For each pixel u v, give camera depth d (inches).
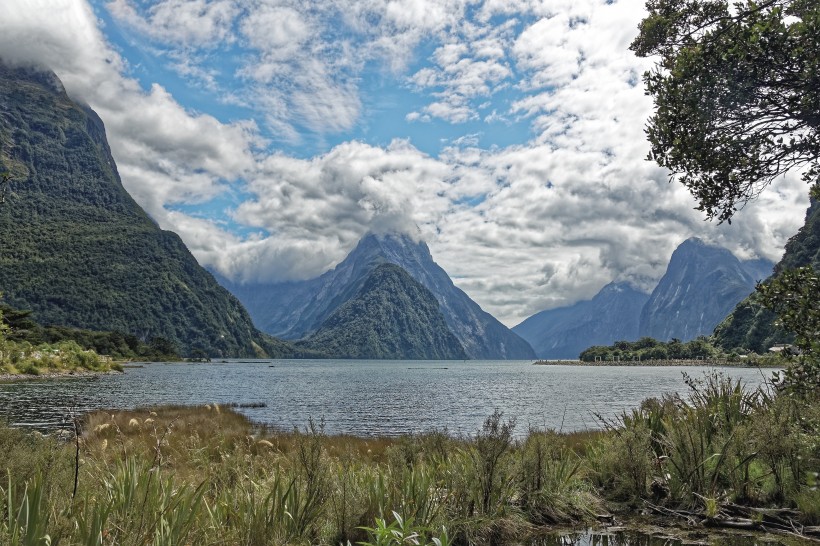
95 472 254.8
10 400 1546.5
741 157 224.5
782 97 207.3
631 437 359.3
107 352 6382.9
